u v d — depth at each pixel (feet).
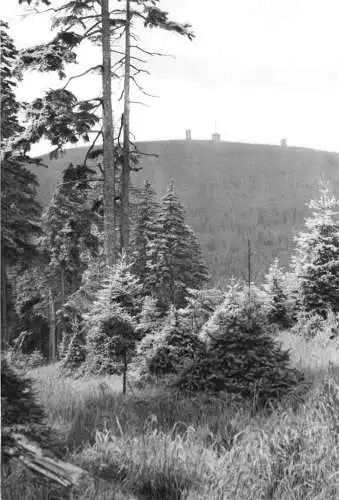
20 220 69.46
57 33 48.93
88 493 11.58
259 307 31.07
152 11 54.75
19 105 60.95
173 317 32.22
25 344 118.62
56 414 18.99
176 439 15.87
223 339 23.27
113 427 16.99
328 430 13.98
